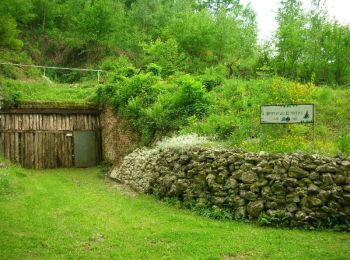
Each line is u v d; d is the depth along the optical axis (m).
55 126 20.39
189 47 28.95
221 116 13.86
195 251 7.46
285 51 22.91
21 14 33.81
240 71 24.03
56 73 35.62
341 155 9.32
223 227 9.04
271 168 9.50
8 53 30.47
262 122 10.50
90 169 19.72
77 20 38.06
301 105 10.20
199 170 10.80
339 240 8.06
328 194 8.95
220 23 30.28
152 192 12.72
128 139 17.20
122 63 32.09
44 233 8.61
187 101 15.47
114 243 7.96
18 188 13.41
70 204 11.38
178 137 13.09
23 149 19.77
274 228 8.99
